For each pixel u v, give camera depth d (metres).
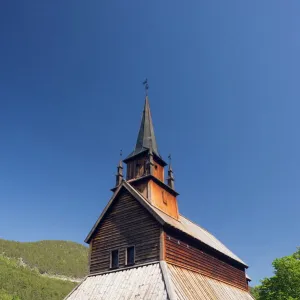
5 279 162.62
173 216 29.83
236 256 37.66
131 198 27.80
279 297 34.50
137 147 32.75
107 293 23.89
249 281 38.91
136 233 26.12
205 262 29.28
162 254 24.03
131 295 22.34
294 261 36.50
